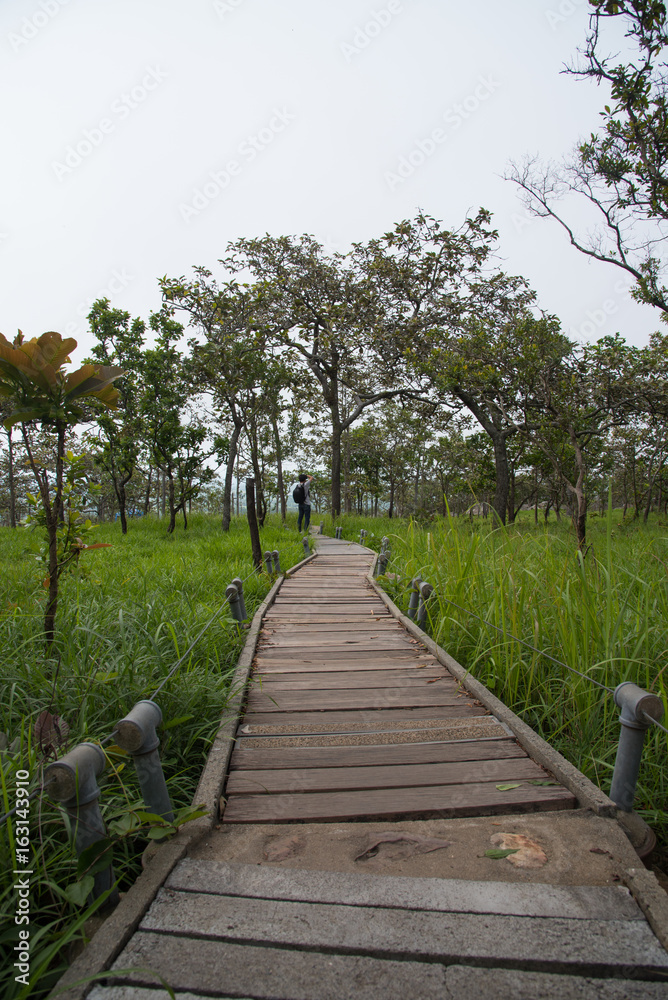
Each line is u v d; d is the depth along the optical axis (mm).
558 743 3328
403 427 32188
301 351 21109
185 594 5945
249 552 10422
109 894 1963
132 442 15383
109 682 3324
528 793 2648
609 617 3471
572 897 1945
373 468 39594
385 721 3506
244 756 3051
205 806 2377
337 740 3217
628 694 2377
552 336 9516
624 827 2393
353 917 1846
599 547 7047
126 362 15766
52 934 1890
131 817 2180
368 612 6719
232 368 16031
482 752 3074
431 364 14125
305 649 5133
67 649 3611
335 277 19688
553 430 9734
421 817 2508
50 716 2688
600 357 9938
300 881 2018
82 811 1900
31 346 3191
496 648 4188
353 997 1573
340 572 10047
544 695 3855
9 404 3678
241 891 1971
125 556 9523
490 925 1814
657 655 3641
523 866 2131
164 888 1986
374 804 2574
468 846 2270
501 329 10930
